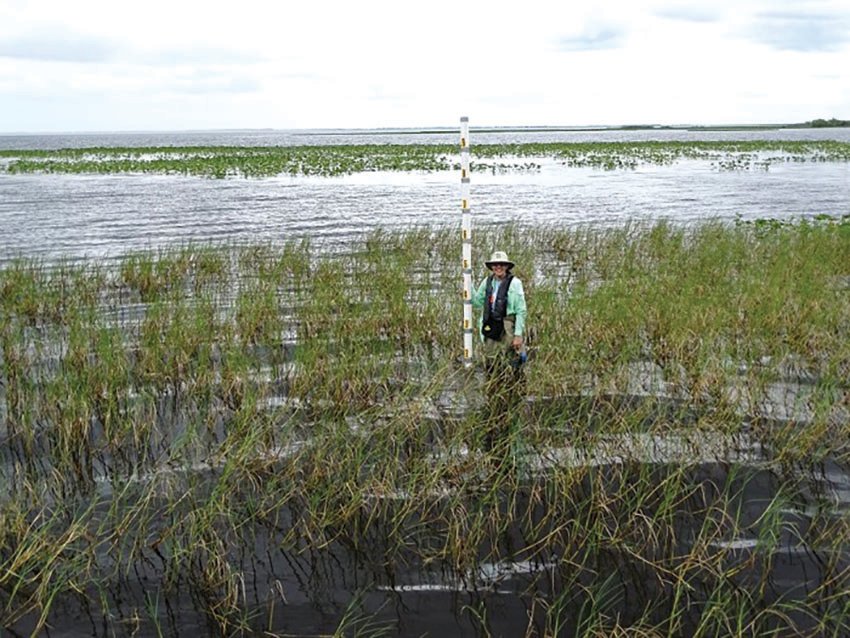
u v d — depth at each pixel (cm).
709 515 650
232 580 560
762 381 894
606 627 521
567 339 1073
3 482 710
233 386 939
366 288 1455
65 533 598
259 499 684
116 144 14800
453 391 929
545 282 1480
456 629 522
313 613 539
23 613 538
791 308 1184
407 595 559
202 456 772
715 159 6781
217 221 2772
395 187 4256
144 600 553
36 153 8531
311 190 4078
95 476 729
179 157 7562
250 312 1228
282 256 1772
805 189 4025
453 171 5553
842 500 674
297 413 872
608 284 1406
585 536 619
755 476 718
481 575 581
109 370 938
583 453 755
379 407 863
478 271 1620
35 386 937
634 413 820
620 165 6047
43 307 1354
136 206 3259
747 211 3053
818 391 880
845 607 515
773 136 15050
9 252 2081
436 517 654
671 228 2177
